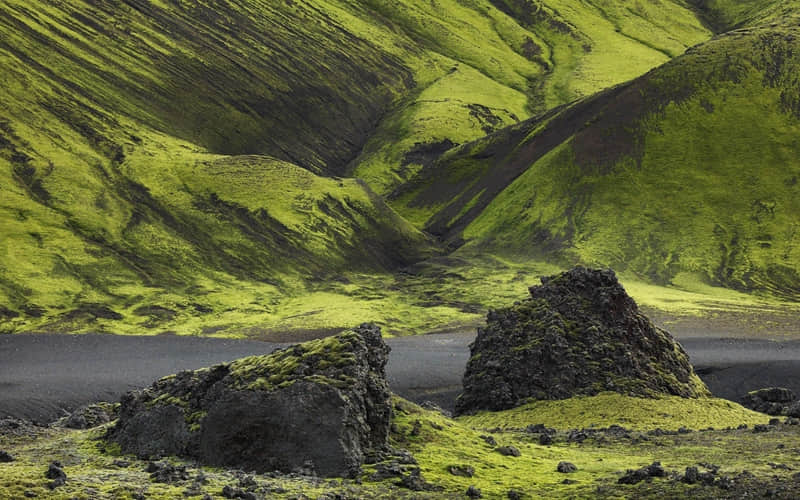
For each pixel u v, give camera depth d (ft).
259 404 115.55
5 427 153.58
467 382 230.89
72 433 151.02
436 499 100.53
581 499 103.04
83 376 309.83
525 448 141.08
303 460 111.75
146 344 448.24
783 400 235.40
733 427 184.44
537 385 221.46
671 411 203.10
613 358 225.35
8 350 405.39
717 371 324.19
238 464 114.52
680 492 101.76
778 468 116.98
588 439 161.17
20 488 92.79
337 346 122.62
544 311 236.84
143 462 120.37
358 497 99.40
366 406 118.62
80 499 90.07
